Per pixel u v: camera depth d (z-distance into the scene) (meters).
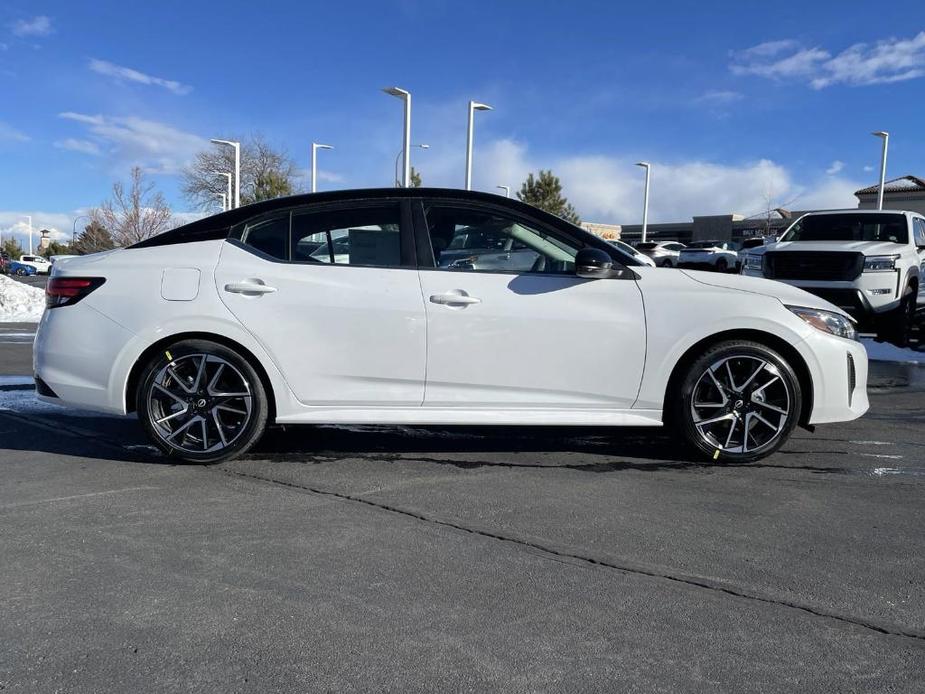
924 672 2.33
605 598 2.79
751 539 3.37
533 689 2.22
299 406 4.36
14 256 76.31
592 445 5.00
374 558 3.12
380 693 2.20
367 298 4.29
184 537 3.32
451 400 4.36
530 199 52.44
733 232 58.72
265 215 4.47
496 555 3.17
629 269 4.48
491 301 4.31
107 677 2.27
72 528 3.41
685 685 2.25
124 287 4.30
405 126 23.98
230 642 2.46
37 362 4.44
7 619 2.59
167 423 4.38
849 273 9.40
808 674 2.31
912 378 7.94
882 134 30.05
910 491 4.08
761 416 4.46
